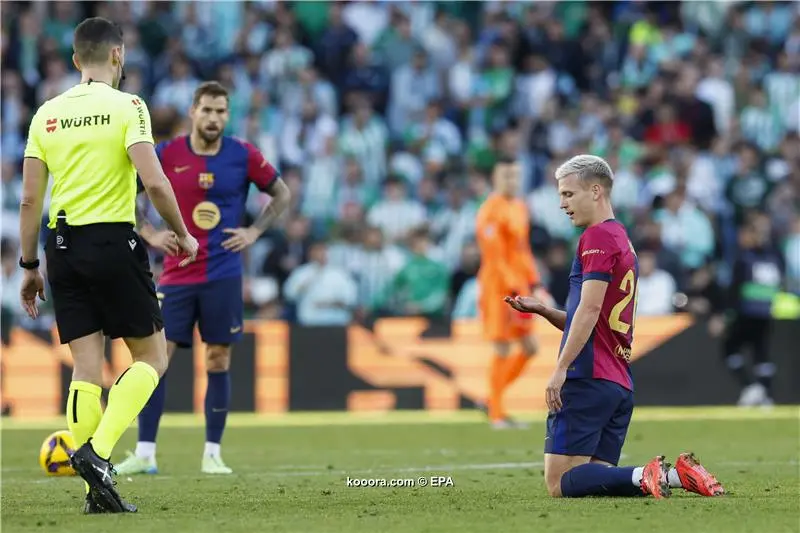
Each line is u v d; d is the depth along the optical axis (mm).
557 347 55781
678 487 23062
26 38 72375
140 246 21625
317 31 76250
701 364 55438
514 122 73062
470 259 60844
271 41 74625
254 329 53688
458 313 59438
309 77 71562
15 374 53031
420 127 71250
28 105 71000
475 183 65562
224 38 75062
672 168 68688
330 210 67062
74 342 21672
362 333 54500
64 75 71375
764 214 62281
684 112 72562
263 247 62656
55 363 53219
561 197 23312
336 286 59406
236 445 40281
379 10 78812
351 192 67500
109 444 20953
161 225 58406
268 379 53688
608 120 70812
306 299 59438
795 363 56031
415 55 73750
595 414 22672
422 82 73750
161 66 71938
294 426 47812
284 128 69750
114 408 21047
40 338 53281
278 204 32281
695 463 22047
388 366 54594
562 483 22750
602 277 22406
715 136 72812
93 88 21641
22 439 42750
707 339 55531
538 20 76625
